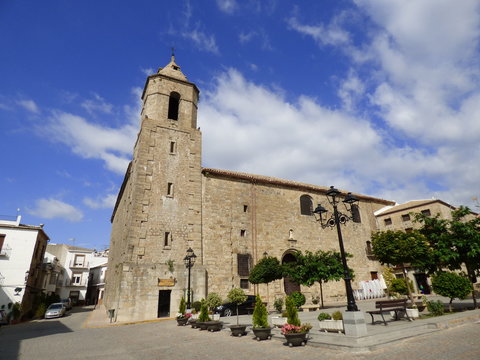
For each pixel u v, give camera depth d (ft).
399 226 115.34
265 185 100.37
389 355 27.40
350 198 43.45
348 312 34.45
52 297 123.85
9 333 61.05
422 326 39.34
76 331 57.57
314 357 28.45
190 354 32.14
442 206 107.96
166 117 92.38
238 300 57.72
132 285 70.13
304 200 107.65
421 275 105.81
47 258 144.36
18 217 110.11
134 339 43.60
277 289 88.07
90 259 178.09
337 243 106.93
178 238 79.25
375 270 112.06
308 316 58.85
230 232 88.17
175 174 86.07
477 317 46.06
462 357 25.03
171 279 74.33
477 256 56.49
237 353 31.65
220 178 93.20
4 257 97.76
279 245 94.89
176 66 105.50
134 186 81.35
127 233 80.53
